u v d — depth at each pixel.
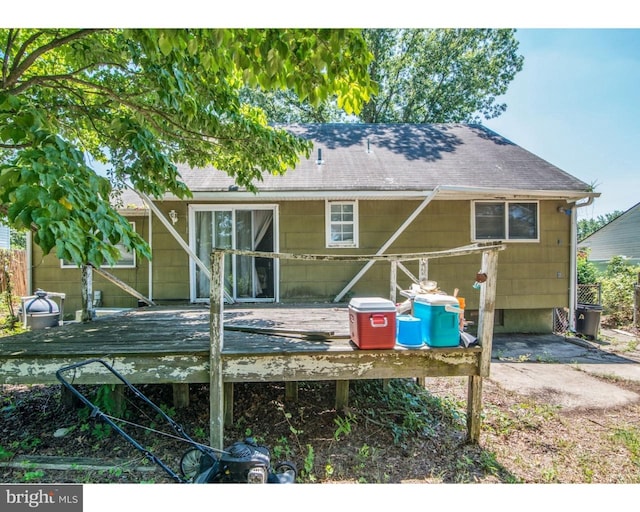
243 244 6.88
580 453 2.84
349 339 3.11
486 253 2.80
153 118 4.14
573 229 7.06
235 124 4.19
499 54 16.86
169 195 6.34
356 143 8.95
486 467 2.60
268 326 3.70
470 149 8.59
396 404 3.66
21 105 2.54
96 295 6.81
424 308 2.87
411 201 6.97
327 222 6.87
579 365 5.22
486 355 2.78
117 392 3.27
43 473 2.43
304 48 2.32
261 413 3.49
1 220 3.78
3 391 3.99
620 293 9.25
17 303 8.80
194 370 2.70
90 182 2.51
